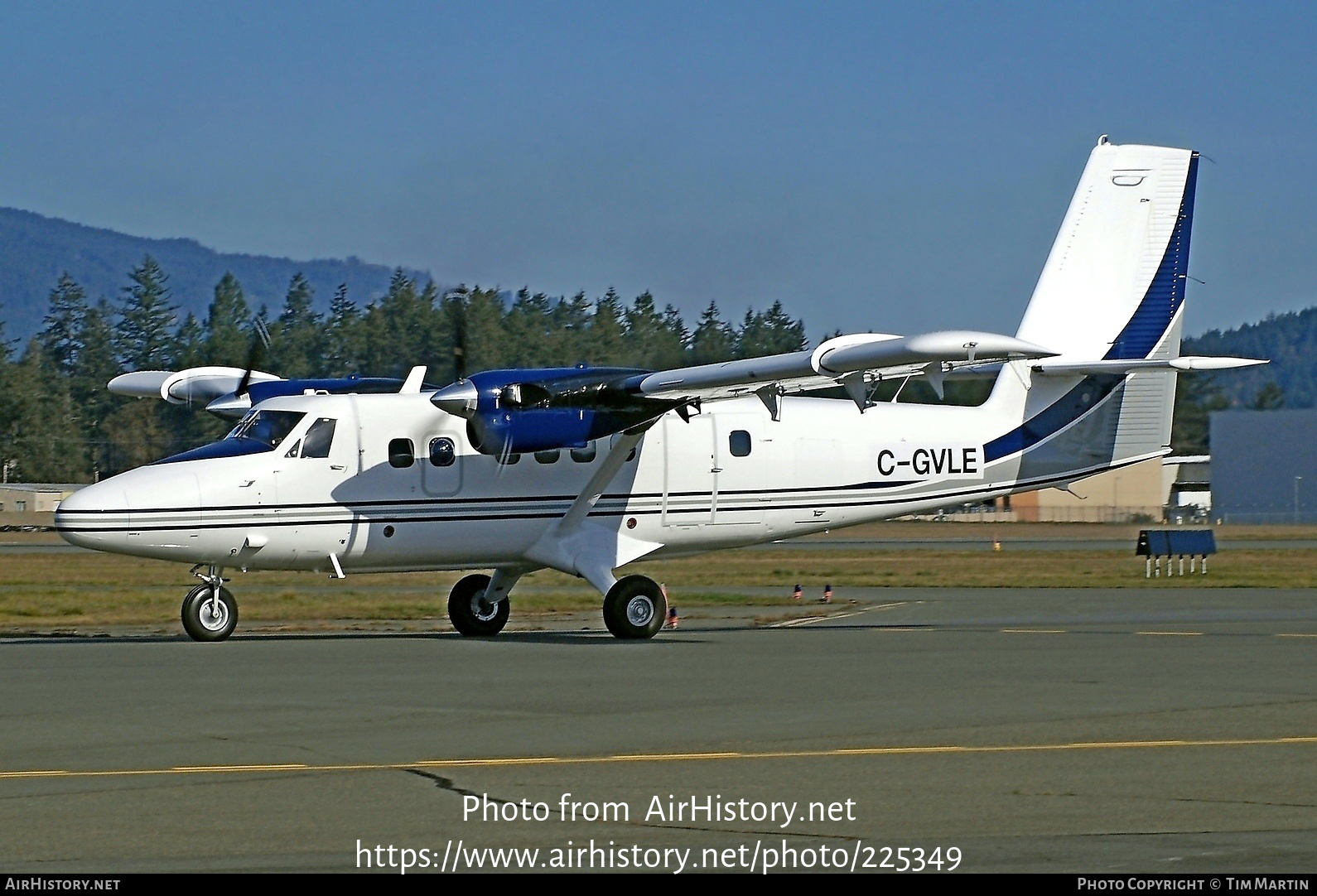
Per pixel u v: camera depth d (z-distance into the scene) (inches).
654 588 2300.7
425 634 2454.5
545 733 1272.1
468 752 1178.6
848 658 1900.8
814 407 2524.6
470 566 2342.5
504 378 2148.1
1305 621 2625.5
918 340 1921.8
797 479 2470.5
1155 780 1069.1
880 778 1077.8
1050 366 2519.7
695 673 1715.1
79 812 969.5
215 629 2217.0
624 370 2203.5
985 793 1024.2
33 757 1159.0
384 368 7288.4
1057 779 1072.2
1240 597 3420.3
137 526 2133.4
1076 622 2637.8
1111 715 1370.6
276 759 1148.5
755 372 2057.1
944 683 1609.3
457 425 2303.2
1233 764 1130.0
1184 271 2586.1
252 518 2188.7
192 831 920.9
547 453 2338.8
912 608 3070.9
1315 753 1174.3
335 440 2239.2
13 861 850.8
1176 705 1435.8
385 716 1368.1
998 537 7613.2
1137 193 2568.9
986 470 2561.5
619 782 1063.6
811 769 1107.3
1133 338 2576.3
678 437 2409.0
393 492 2265.0
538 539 2341.3
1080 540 7268.7
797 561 5457.7
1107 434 2605.8
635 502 2384.4
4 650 2044.8
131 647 2103.8
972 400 3435.0
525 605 3218.5
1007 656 1913.1
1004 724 1316.4
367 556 2266.2
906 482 2527.1
